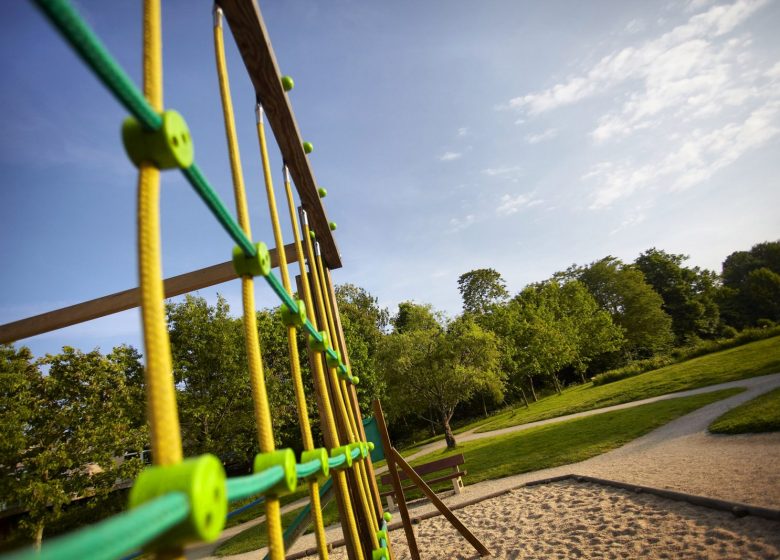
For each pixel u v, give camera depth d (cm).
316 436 1930
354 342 2019
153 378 57
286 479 91
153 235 63
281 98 195
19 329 350
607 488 526
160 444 55
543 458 833
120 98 54
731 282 6656
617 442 795
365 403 1903
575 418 1327
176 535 48
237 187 119
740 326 5169
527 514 509
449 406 1795
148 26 72
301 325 180
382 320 3425
